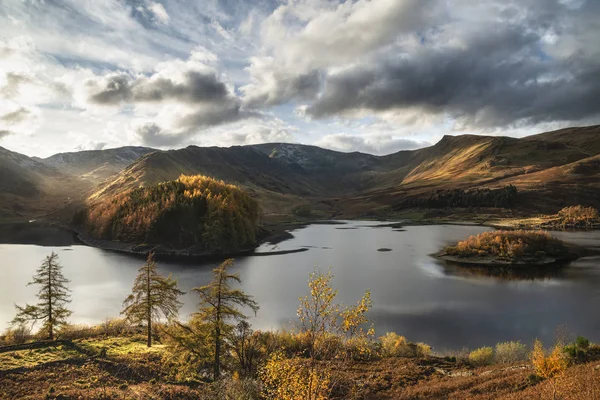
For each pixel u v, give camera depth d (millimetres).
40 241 165250
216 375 37219
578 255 122750
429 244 152875
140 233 151875
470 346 51906
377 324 60719
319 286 15859
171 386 33531
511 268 105750
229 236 146250
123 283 89375
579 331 57469
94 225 173875
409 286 85250
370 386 34375
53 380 32625
